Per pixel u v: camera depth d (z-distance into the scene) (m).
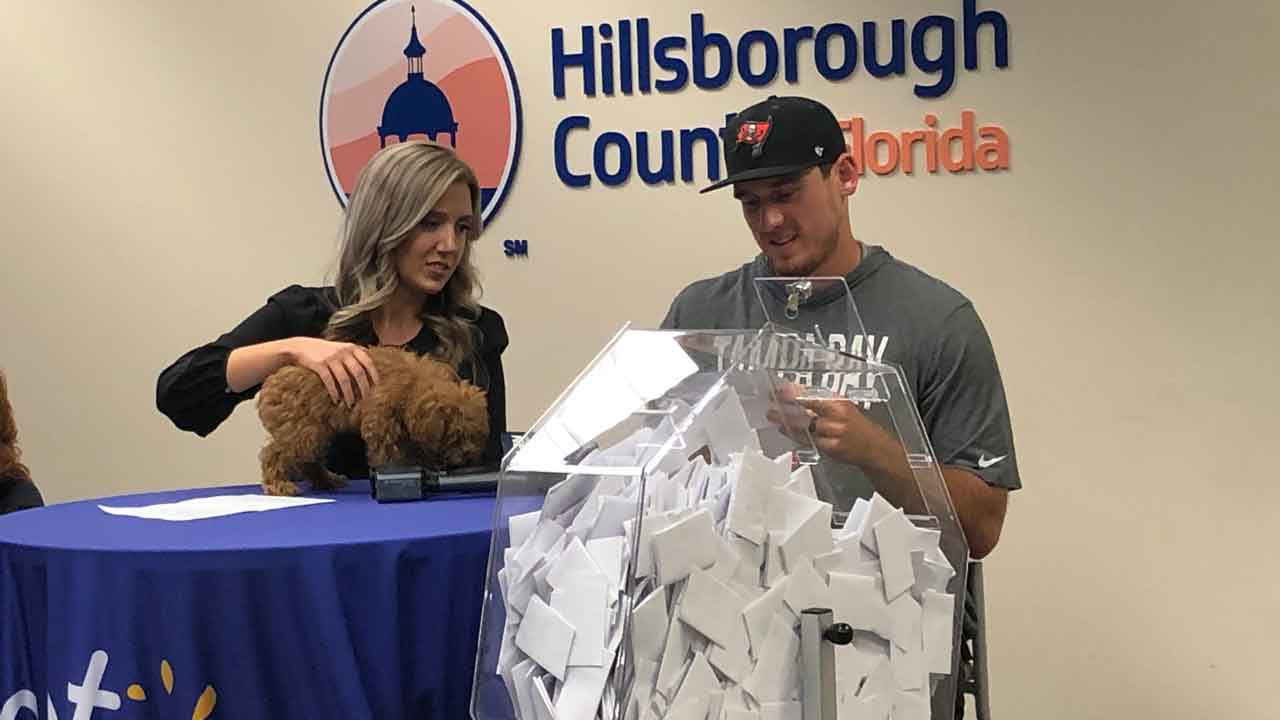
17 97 3.63
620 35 3.11
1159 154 2.76
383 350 1.97
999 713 2.94
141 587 1.51
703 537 1.13
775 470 1.21
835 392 1.37
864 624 1.21
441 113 3.27
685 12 3.06
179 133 3.50
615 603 1.13
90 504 1.89
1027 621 2.91
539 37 3.18
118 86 3.54
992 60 2.84
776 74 3.00
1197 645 2.81
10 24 3.62
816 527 1.20
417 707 1.59
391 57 3.30
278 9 3.39
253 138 3.44
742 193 2.13
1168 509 2.80
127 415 3.61
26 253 3.66
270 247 3.45
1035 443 2.87
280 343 1.97
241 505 1.83
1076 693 2.89
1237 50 2.70
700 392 1.29
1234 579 2.78
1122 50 2.76
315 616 1.51
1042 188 2.83
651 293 3.14
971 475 1.99
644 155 3.11
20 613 1.60
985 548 2.04
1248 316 2.73
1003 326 2.88
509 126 3.22
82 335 3.63
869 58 2.92
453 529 1.61
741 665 1.14
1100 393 2.83
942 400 2.04
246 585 1.50
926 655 1.28
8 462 2.45
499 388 2.31
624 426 1.29
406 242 2.14
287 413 1.91
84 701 1.53
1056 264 2.83
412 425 1.87
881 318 2.09
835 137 2.10
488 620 1.31
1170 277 2.77
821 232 2.09
